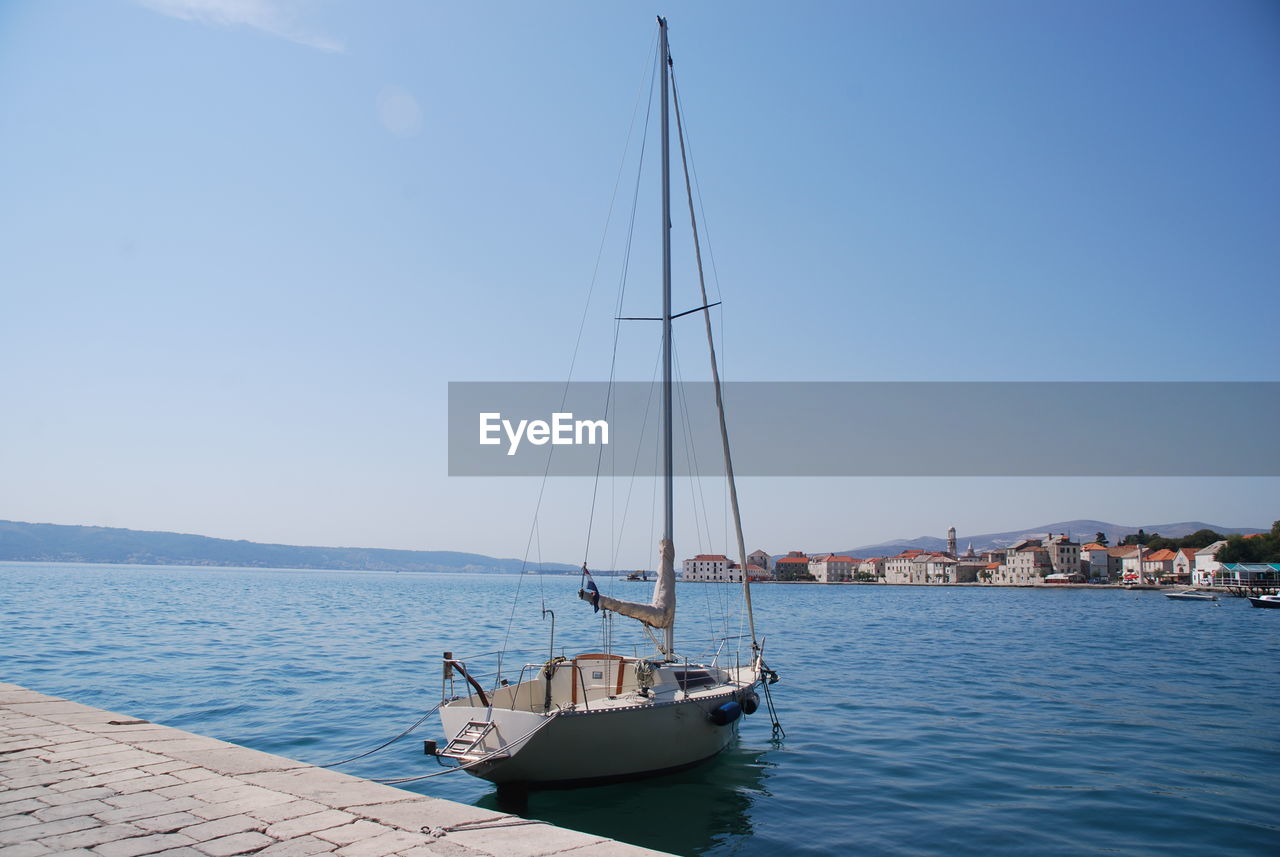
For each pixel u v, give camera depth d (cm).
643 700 1302
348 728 1705
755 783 1335
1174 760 1505
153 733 1023
